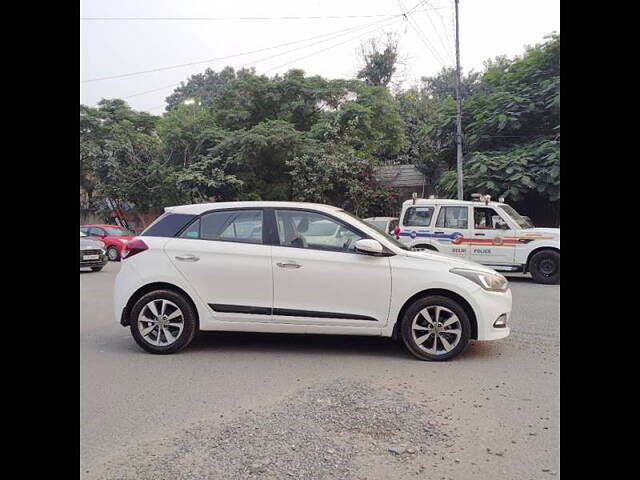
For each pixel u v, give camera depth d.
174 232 6.55
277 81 26.66
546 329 7.52
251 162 24.02
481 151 19.50
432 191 25.81
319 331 6.20
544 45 19.42
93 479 3.42
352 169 23.89
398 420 4.21
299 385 5.16
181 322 6.38
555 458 3.66
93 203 30.73
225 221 6.52
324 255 6.19
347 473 3.45
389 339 6.99
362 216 24.42
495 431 4.08
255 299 6.26
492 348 6.52
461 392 4.94
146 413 4.48
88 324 8.30
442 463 3.60
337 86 26.81
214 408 4.58
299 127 27.55
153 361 6.08
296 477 3.40
